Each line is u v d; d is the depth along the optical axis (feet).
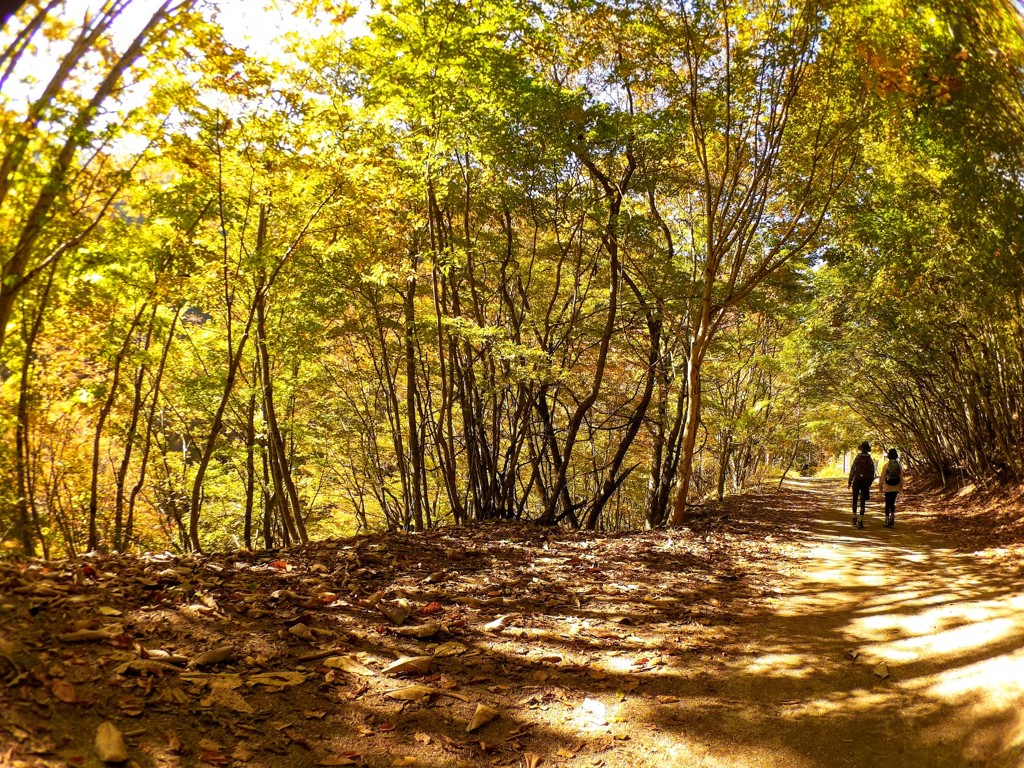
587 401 43.29
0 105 17.15
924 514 48.60
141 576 16.38
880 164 38.96
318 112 30.55
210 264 33.60
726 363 61.05
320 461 59.67
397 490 67.97
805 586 24.23
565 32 36.63
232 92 25.43
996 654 15.88
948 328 45.16
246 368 47.75
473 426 43.50
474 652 15.74
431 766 11.07
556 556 26.96
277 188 31.48
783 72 34.09
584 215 41.19
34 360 32.32
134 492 39.93
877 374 69.56
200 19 20.34
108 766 9.14
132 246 28.96
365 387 62.59
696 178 44.60
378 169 31.99
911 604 21.16
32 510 35.27
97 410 38.81
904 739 12.62
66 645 11.83
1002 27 15.90
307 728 11.47
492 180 40.50
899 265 40.88
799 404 80.84
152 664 11.79
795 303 56.54
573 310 46.21
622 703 13.93
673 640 17.80
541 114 35.55
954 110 20.22
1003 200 20.83
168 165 27.14
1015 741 11.70
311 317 43.37
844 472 144.46
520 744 12.10
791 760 11.96
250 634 14.46
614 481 48.47
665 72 35.68
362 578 20.47
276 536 66.13
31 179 19.24
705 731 12.94
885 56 23.25
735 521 41.96
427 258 38.27
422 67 32.50
